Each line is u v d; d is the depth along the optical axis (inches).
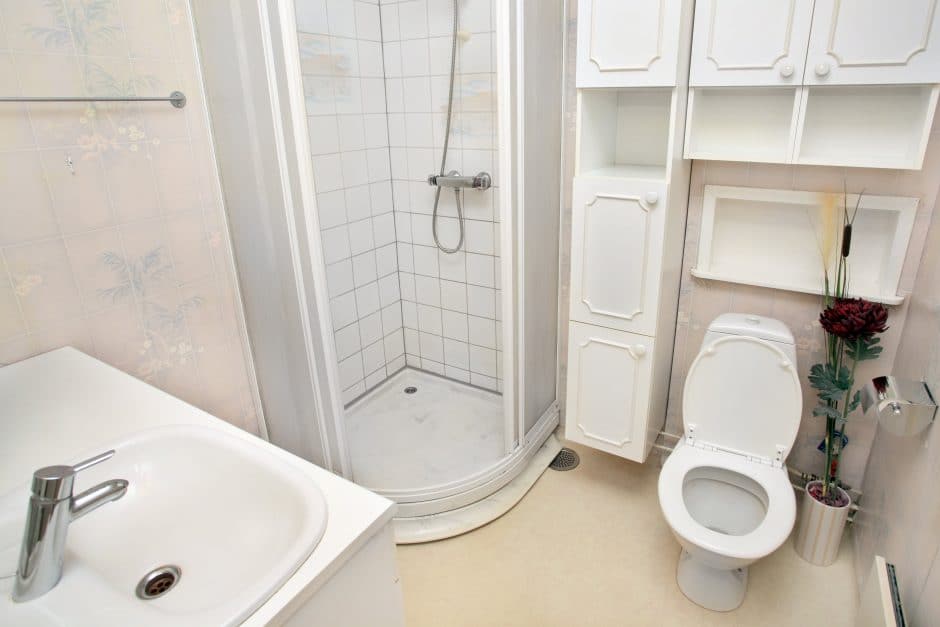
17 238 51.9
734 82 63.6
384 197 107.3
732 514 72.1
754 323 70.9
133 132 59.3
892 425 52.1
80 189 55.8
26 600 30.4
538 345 90.0
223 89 62.8
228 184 67.7
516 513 84.5
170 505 41.0
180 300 67.2
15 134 50.6
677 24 61.6
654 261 71.4
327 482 38.9
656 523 81.7
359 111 97.6
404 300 116.4
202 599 34.1
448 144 98.1
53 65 52.3
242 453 40.7
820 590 69.4
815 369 69.9
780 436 69.7
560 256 92.3
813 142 68.4
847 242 67.5
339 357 104.5
